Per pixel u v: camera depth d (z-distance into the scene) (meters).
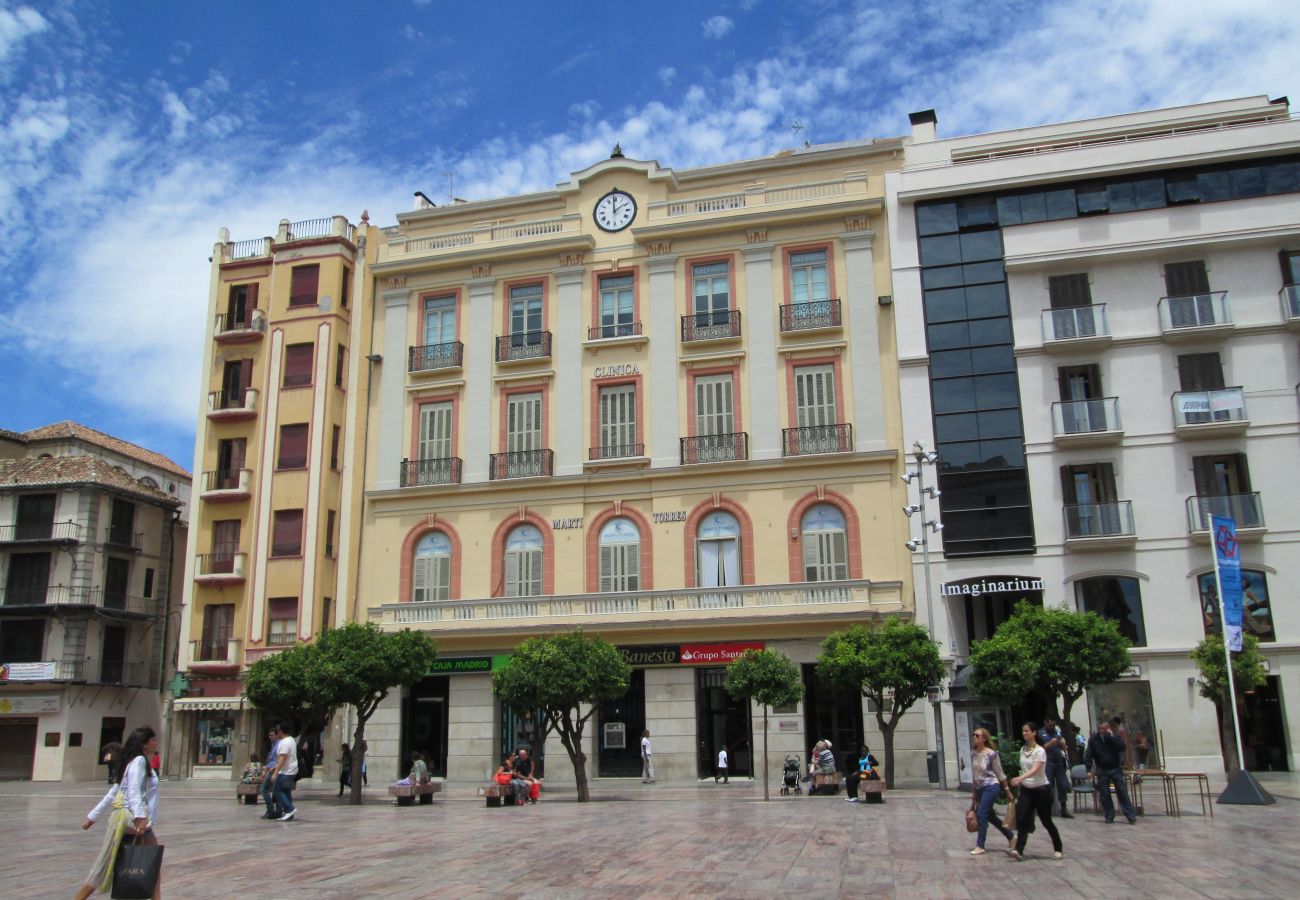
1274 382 31.89
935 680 27.11
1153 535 31.62
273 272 42.22
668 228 37.16
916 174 35.41
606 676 25.52
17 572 44.56
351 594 38.19
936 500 32.97
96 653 44.31
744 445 35.12
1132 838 15.91
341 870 13.56
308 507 39.41
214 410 41.53
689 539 35.03
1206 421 31.75
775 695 25.06
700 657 32.84
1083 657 23.03
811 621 32.03
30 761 42.75
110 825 10.25
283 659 26.77
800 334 35.44
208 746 39.31
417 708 35.94
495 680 25.95
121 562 46.28
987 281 34.22
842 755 31.78
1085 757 20.86
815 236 36.25
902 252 35.06
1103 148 34.00
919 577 32.66
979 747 14.61
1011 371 33.47
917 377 34.03
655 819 19.80
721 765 31.52
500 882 12.44
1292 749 29.52
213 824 20.12
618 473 36.09
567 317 38.03
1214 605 30.81
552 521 36.44
